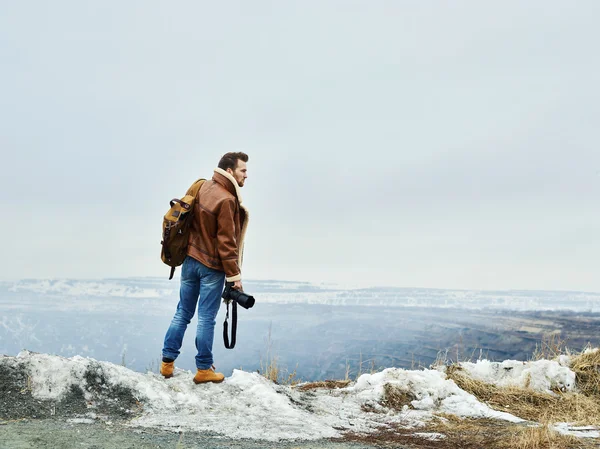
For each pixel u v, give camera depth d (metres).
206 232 4.75
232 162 4.95
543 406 5.41
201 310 4.83
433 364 6.27
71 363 4.31
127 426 3.69
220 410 4.30
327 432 4.00
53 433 3.31
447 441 3.91
